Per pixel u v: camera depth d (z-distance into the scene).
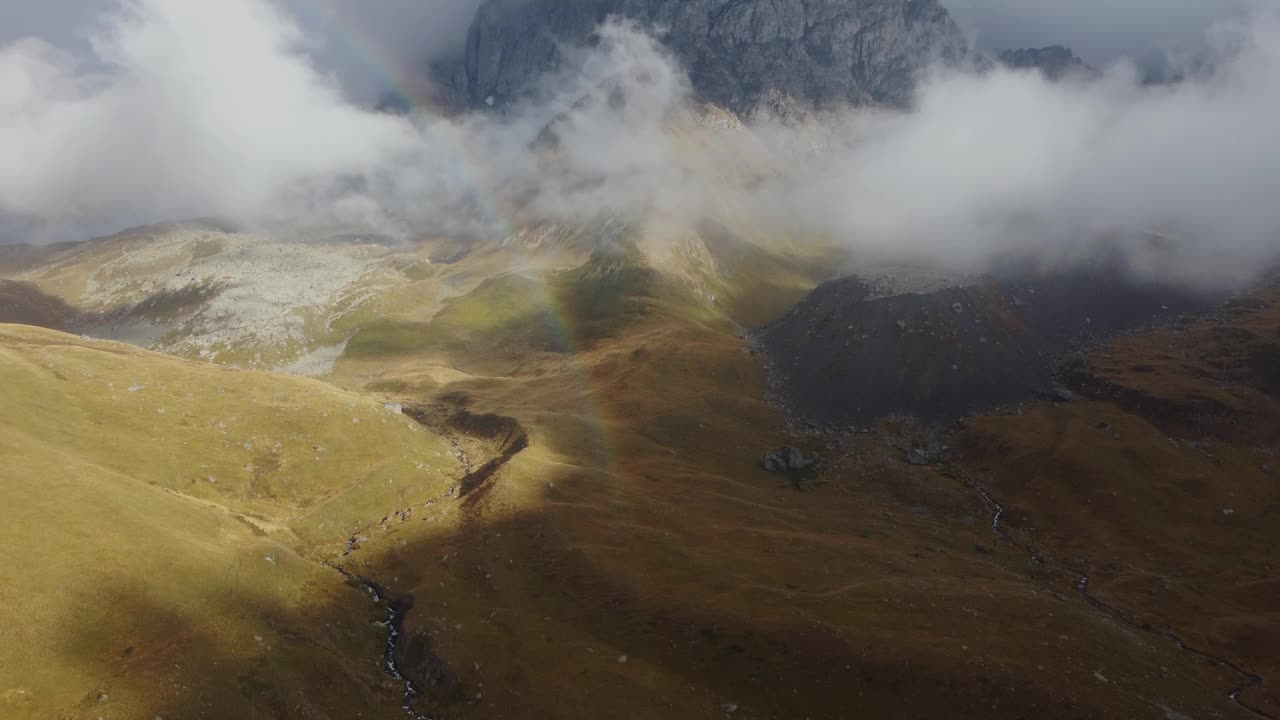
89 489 103.50
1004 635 100.44
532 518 139.25
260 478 142.25
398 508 148.62
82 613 84.62
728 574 120.88
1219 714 88.44
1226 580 140.50
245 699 82.25
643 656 101.88
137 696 76.75
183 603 92.50
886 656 94.69
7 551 86.81
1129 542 158.25
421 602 112.25
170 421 146.25
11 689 72.50
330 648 98.56
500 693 93.19
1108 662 95.31
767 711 91.44
